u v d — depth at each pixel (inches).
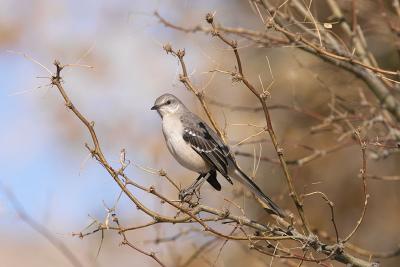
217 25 449.1
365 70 456.8
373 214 697.6
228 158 439.8
